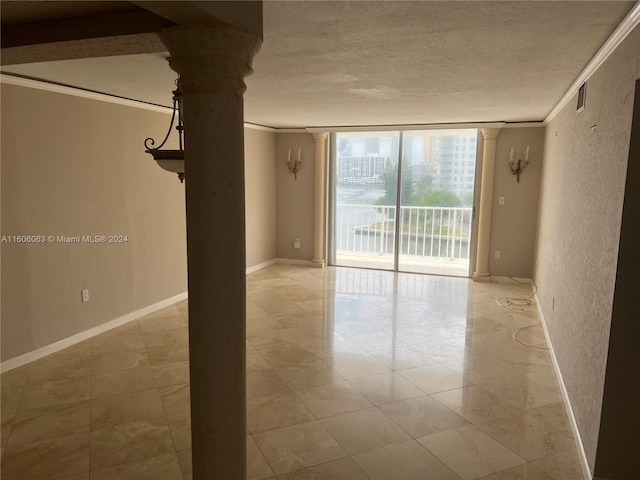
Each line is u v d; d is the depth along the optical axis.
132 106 4.25
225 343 1.58
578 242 2.80
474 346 3.83
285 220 6.99
